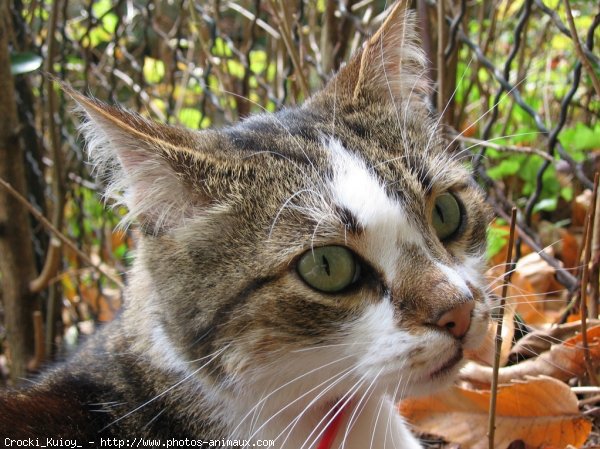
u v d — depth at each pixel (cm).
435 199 29
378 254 26
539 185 42
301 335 27
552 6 48
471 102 61
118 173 29
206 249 28
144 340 31
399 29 33
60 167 53
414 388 26
